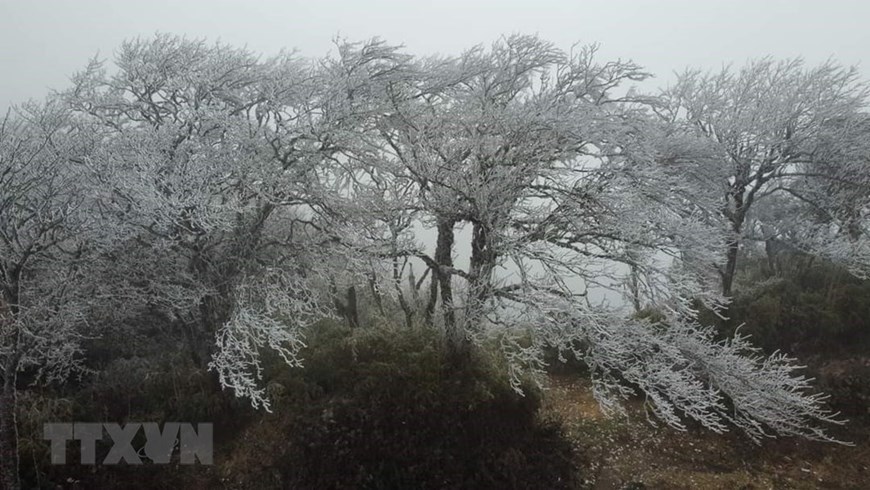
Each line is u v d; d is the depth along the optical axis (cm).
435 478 852
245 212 966
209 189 908
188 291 926
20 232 830
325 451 843
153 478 862
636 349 932
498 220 910
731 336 1231
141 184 833
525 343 1245
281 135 977
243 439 916
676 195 1057
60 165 862
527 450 920
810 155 1309
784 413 960
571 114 980
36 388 947
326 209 1022
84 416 888
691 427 1092
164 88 1044
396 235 1016
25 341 805
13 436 763
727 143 1316
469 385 930
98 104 1038
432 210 976
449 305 937
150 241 950
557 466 920
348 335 1028
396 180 1059
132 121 1095
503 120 974
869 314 1208
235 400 947
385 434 873
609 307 925
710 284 1260
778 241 1418
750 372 955
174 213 834
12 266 779
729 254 1320
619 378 1223
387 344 982
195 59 1080
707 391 948
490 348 1064
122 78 1083
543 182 1042
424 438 877
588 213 936
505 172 924
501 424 925
